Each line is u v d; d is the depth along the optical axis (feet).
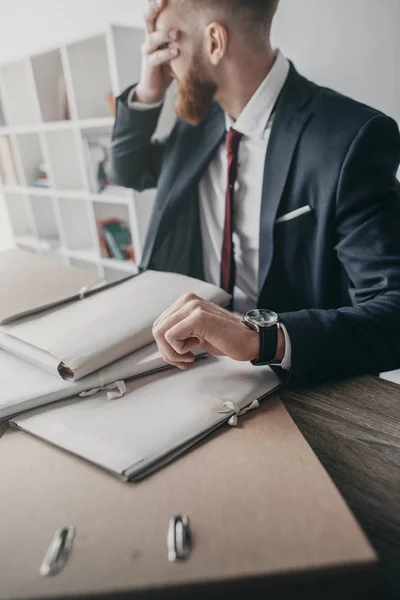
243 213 4.13
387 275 2.63
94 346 1.82
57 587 0.94
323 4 3.77
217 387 1.74
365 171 2.98
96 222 6.99
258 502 1.15
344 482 1.36
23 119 8.32
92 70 6.35
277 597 0.96
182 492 1.20
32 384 1.73
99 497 1.21
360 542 1.00
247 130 3.83
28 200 8.48
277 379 1.82
